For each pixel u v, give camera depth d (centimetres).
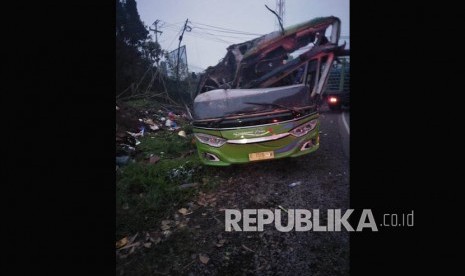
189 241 273
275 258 239
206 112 412
